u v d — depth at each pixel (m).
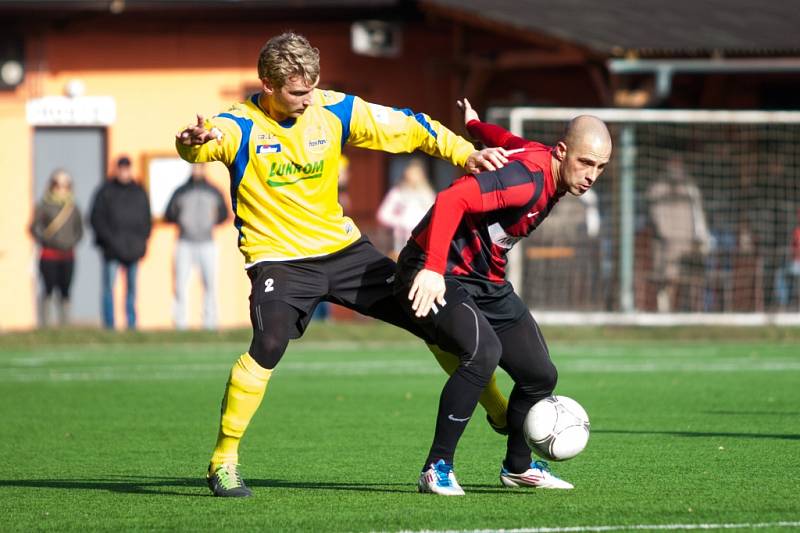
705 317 54.00
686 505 16.95
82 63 63.69
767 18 59.03
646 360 43.56
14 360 44.12
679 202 54.88
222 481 18.06
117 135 64.06
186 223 53.03
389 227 59.53
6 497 18.25
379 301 18.44
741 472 20.28
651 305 55.88
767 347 49.03
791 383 36.19
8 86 63.03
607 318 54.09
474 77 61.72
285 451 23.44
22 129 63.28
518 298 18.39
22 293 63.53
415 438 25.30
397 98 65.25
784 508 16.69
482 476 20.17
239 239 18.47
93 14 60.88
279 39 17.19
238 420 17.97
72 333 50.06
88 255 64.44
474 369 17.58
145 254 52.91
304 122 17.84
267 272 18.06
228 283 64.31
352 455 22.91
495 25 56.31
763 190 60.12
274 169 17.88
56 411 30.20
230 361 43.62
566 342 51.12
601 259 56.00
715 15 59.12
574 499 17.55
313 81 17.20
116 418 28.89
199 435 26.05
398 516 16.17
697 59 54.34
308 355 46.28
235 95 64.62
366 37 61.56
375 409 30.44
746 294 57.56
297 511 16.69
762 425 26.88
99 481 19.98
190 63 64.31
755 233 59.56
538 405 18.17
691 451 22.89
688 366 41.38
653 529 15.09
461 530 15.09
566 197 56.00
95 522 16.11
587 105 64.12
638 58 53.94
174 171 64.38
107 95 63.88
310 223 18.16
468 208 17.02
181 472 21.06
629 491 18.30
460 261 17.80
